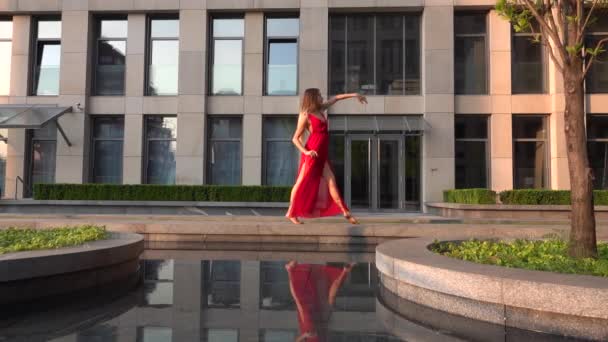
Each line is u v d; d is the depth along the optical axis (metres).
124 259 6.50
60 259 5.39
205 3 18.05
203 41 17.98
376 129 16.98
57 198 16.64
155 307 4.78
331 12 18.33
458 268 4.76
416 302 5.08
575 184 5.79
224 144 18.38
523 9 6.21
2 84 18.80
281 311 4.64
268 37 18.44
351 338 3.77
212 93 18.41
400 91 18.25
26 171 18.34
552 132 17.25
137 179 17.92
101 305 4.87
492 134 17.41
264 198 16.61
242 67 18.44
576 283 4.01
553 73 17.23
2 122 15.73
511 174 17.25
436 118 17.41
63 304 4.92
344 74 18.39
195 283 6.08
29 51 18.52
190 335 3.80
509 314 4.23
